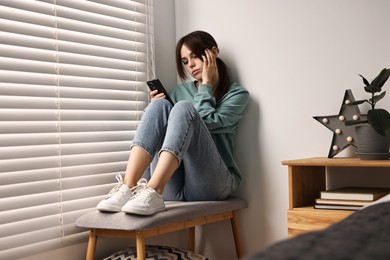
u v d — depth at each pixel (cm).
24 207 193
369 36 215
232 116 237
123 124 239
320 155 227
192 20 269
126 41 245
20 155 192
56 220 205
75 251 213
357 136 200
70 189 212
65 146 210
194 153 211
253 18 248
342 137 212
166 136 197
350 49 220
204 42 244
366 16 216
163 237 254
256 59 247
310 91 231
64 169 209
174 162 194
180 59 253
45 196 201
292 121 236
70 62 214
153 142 208
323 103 227
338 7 223
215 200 230
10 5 192
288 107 237
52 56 207
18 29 194
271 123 242
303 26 233
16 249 191
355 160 193
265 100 244
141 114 250
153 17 260
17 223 192
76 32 220
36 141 198
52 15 208
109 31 234
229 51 256
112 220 185
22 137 193
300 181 208
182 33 272
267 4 243
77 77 218
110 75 233
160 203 189
